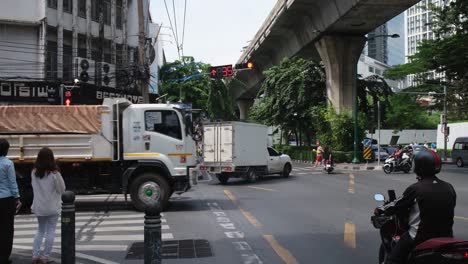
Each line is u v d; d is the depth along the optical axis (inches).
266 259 325.4
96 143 552.7
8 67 1035.3
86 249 365.1
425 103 3034.0
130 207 598.2
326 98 1624.0
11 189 291.4
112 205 620.7
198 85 2155.5
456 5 1218.6
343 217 499.5
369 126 1654.8
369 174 1149.1
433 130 3142.2
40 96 986.1
